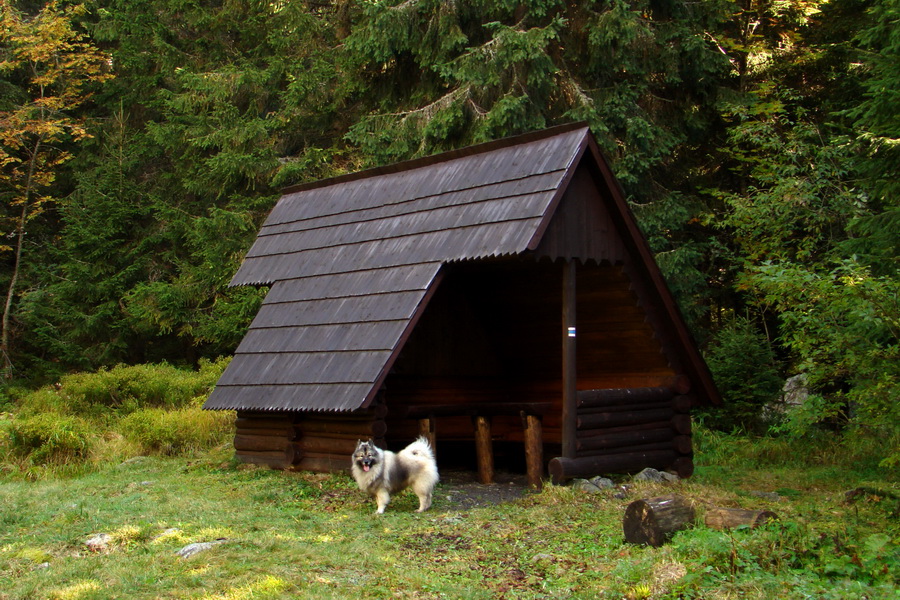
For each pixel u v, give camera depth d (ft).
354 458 29.71
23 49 73.46
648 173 63.26
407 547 24.64
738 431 51.24
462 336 45.62
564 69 61.46
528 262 39.88
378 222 40.24
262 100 74.49
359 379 33.06
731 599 18.62
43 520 28.43
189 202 80.28
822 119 66.74
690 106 65.46
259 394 36.83
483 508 30.78
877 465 39.40
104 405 57.52
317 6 77.05
